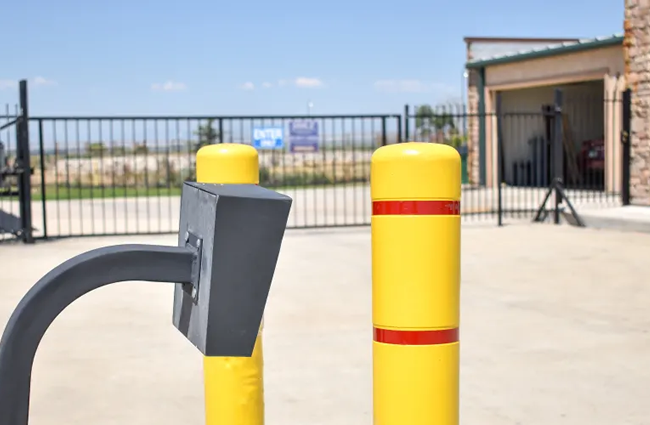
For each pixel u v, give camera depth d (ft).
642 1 44.52
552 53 63.26
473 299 24.04
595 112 72.79
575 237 37.47
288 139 70.38
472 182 73.92
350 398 15.30
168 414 14.51
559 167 43.09
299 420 14.16
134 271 5.59
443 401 7.50
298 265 30.83
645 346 18.56
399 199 7.43
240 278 5.39
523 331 20.08
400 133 41.98
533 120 74.54
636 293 24.57
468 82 74.38
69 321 21.59
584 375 16.44
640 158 45.52
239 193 5.47
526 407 14.58
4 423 5.43
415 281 7.43
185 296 5.91
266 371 16.97
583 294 24.56
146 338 19.80
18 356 5.43
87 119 38.81
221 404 10.03
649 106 44.60
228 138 40.19
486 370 16.84
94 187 87.10
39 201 67.46
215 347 5.43
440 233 7.43
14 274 28.99
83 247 36.37
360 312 22.58
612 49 58.29
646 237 36.96
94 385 16.15
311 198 68.28
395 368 7.48
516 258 31.53
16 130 37.35
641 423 13.75
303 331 20.40
